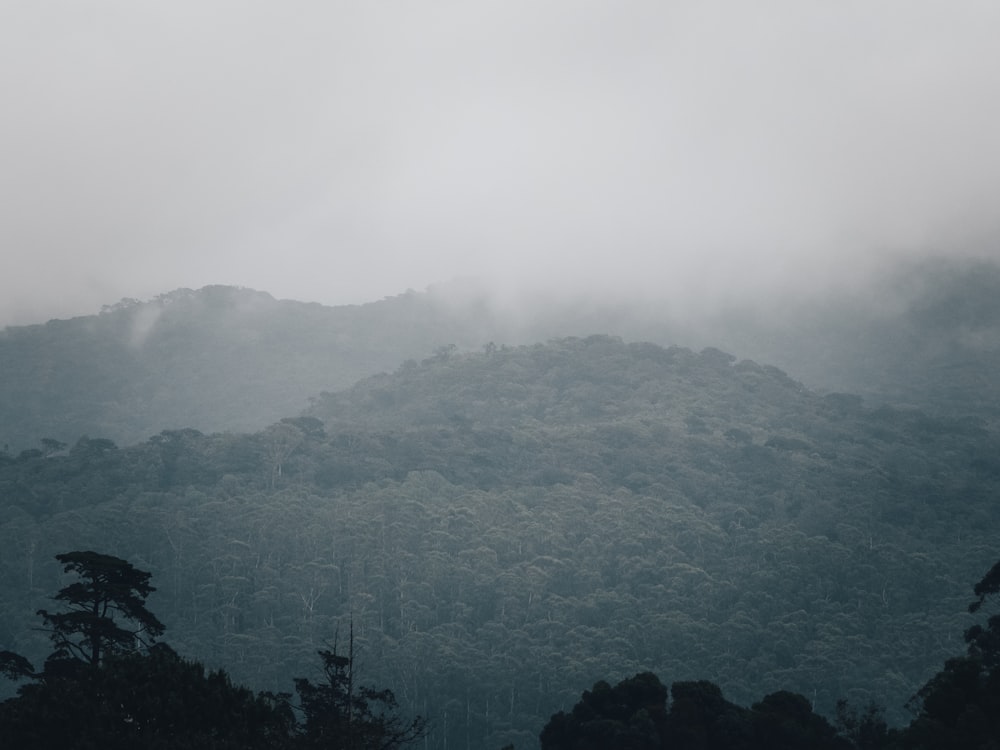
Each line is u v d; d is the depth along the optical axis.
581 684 151.38
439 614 176.75
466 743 150.62
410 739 70.56
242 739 60.03
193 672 63.25
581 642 162.75
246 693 63.94
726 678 153.88
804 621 167.62
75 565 73.00
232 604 172.75
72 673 70.44
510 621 172.88
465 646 161.62
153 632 74.62
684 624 164.38
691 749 77.88
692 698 82.25
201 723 60.19
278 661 156.88
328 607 178.12
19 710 58.72
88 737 56.34
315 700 71.38
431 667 155.12
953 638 161.38
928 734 74.56
